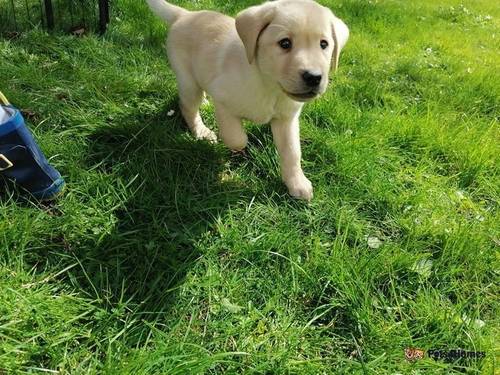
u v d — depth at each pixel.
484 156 0.69
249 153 0.65
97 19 0.94
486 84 0.98
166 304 0.43
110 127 0.62
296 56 0.49
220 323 0.42
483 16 1.77
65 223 0.48
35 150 0.48
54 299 0.41
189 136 0.65
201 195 0.56
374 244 0.53
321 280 0.48
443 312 0.46
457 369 0.42
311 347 0.42
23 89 0.68
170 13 0.70
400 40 1.25
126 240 0.48
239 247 0.49
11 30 0.85
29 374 0.35
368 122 0.74
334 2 1.40
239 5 1.16
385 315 0.46
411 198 0.60
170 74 0.79
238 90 0.55
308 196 0.58
